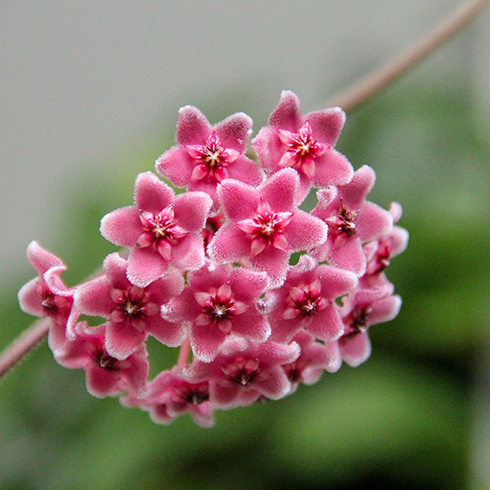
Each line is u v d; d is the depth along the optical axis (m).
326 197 0.54
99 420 0.61
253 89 0.69
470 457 0.60
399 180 0.63
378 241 0.55
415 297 0.62
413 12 0.76
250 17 0.82
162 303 0.53
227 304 0.53
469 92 0.68
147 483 0.60
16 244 0.79
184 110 0.53
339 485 0.60
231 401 0.54
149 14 0.82
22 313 0.63
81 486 0.60
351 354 0.55
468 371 0.61
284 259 0.53
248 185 0.53
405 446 0.60
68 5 0.81
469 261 0.61
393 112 0.65
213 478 0.60
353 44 0.75
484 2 0.55
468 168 0.63
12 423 0.62
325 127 0.54
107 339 0.53
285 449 0.60
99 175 0.63
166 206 0.53
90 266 0.62
